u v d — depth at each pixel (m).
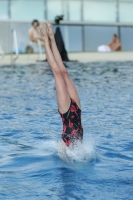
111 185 11.83
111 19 65.50
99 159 14.21
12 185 11.93
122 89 28.94
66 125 14.70
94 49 64.69
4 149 15.61
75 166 13.51
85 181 12.17
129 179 12.33
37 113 21.77
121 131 18.05
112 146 15.85
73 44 63.75
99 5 64.75
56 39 48.91
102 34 64.88
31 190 11.53
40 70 41.09
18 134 17.73
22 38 58.19
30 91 28.61
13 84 31.92
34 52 57.09
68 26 63.25
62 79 15.02
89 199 10.84
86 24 64.00
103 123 19.47
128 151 15.30
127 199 10.83
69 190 11.48
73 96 14.94
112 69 40.97
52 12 62.56
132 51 64.56
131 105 23.50
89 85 30.80
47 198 10.95
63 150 14.66
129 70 39.94
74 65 45.53
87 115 21.12
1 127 18.91
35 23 53.81
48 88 29.88
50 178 12.46
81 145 14.66
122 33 66.12
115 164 13.76
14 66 45.12
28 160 14.21
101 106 23.30
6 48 57.31
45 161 14.05
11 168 13.45
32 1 61.41
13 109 22.80
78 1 63.72
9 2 60.44
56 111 22.20
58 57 15.56
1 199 10.94
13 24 57.69
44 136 17.36
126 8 66.25
